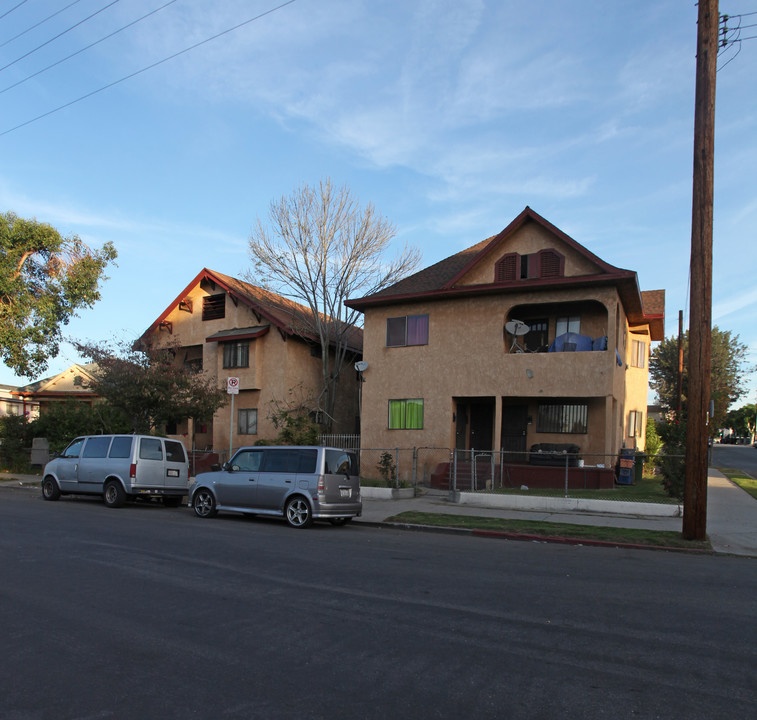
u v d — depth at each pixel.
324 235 26.77
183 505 17.56
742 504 16.88
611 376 19.25
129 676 4.75
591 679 4.82
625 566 9.44
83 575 7.89
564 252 20.23
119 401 20.66
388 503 17.05
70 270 27.30
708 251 11.41
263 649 5.35
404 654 5.28
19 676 4.73
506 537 12.46
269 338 27.16
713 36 11.32
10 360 25.69
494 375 21.05
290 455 13.46
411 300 22.77
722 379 50.94
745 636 5.94
